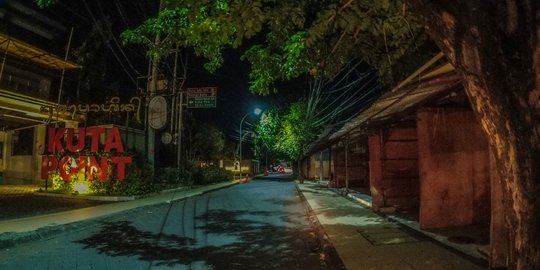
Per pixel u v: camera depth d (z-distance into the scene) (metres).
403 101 10.19
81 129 21.33
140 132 27.75
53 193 20.61
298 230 11.47
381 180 13.73
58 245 9.45
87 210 15.57
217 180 42.66
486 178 9.48
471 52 3.12
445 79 9.13
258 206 18.20
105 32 27.36
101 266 7.45
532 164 2.97
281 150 42.84
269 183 42.66
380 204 13.65
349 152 25.38
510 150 3.09
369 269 6.64
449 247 7.80
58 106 22.73
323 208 15.27
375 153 13.84
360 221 11.74
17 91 22.30
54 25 26.55
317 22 8.23
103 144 22.83
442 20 3.22
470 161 9.48
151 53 9.63
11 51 22.23
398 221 11.26
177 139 31.34
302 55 10.00
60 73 26.53
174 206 18.31
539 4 2.87
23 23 24.67
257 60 9.97
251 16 7.33
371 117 10.71
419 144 9.45
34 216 13.73
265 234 10.80
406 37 9.55
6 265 7.58
